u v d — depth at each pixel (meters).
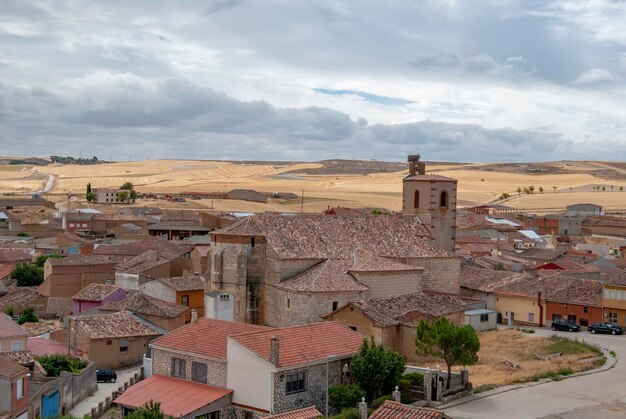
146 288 113.88
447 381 68.06
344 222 98.75
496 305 115.69
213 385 63.25
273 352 59.28
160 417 53.50
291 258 88.81
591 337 98.69
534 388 70.25
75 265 126.06
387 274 89.62
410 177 116.12
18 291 128.75
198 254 132.00
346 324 82.06
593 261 156.62
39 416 65.06
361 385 63.22
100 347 87.31
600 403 65.25
